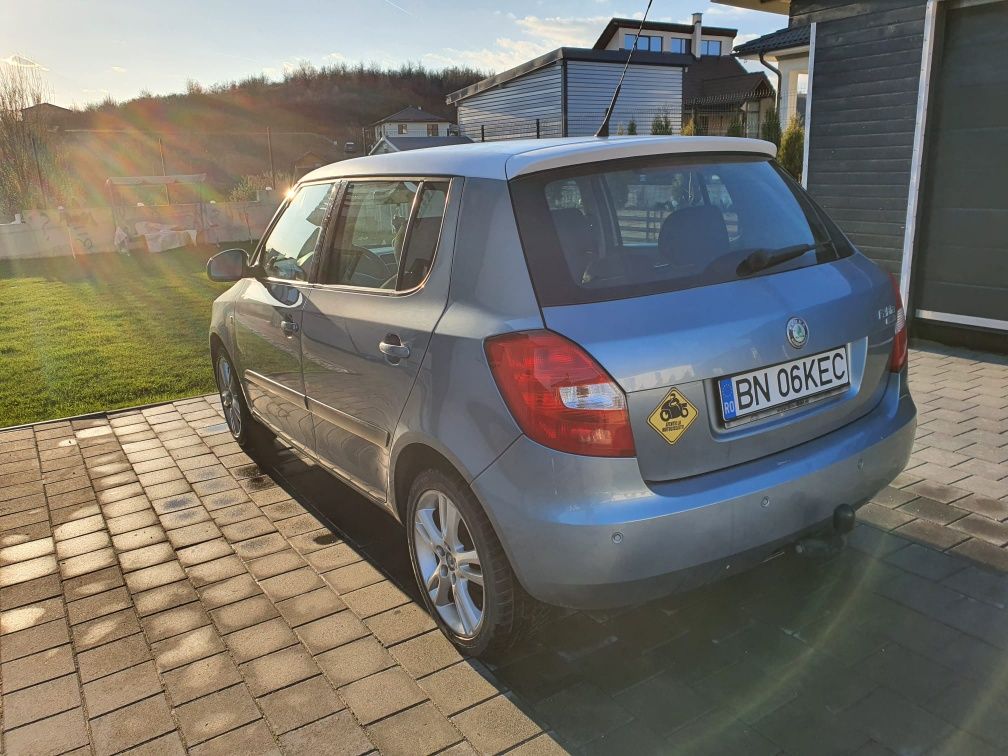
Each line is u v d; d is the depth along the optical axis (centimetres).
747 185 288
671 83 2780
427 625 304
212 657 290
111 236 1822
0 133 2212
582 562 222
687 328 228
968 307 656
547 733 241
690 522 224
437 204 283
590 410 218
